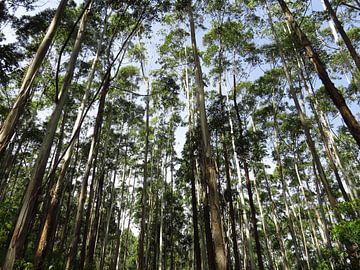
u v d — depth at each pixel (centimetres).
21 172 2714
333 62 1777
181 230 3173
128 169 2934
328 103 1975
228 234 2288
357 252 745
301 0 1291
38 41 1659
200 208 1938
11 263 349
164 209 2833
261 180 2881
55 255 1043
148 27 1140
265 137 1666
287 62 1892
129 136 2702
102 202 2672
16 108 464
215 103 1656
